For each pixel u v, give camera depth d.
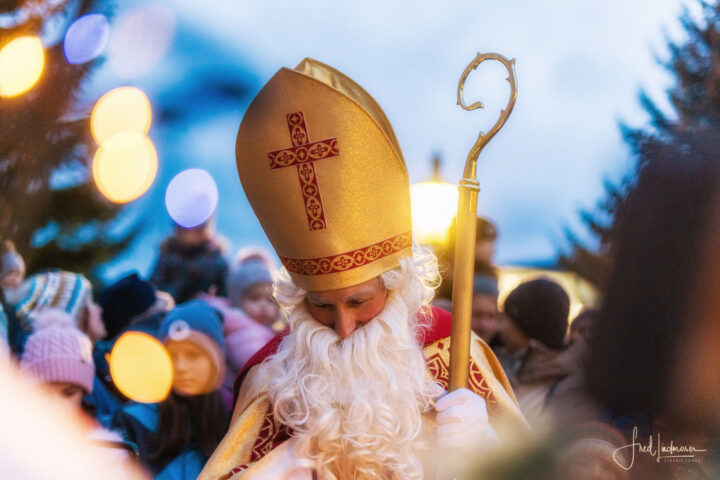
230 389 2.71
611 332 0.72
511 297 2.54
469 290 1.50
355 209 1.55
